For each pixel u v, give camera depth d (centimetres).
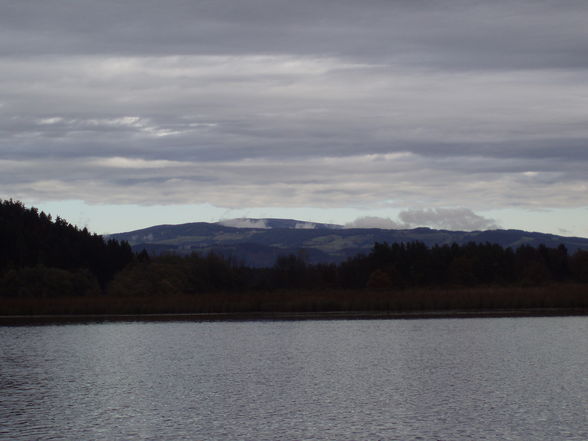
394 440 4662
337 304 15562
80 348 9606
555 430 4888
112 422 5188
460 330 11569
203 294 16975
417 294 16362
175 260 18962
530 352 8812
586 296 15612
